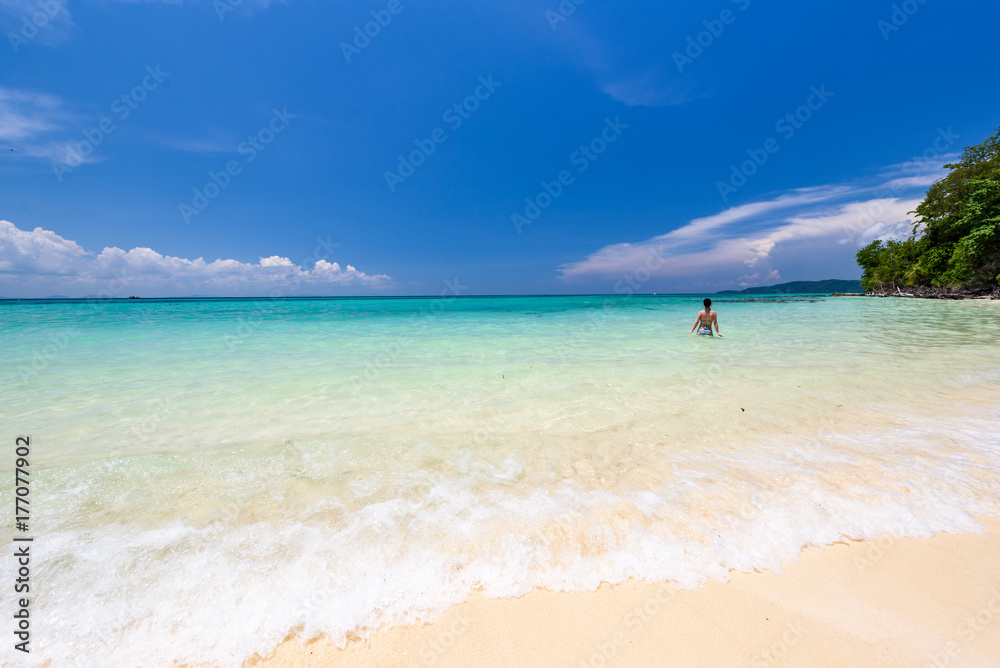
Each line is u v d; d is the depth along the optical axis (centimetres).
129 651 161
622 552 211
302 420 421
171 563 201
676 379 581
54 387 558
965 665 150
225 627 171
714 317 1090
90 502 256
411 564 203
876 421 392
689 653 161
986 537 215
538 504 252
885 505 243
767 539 218
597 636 169
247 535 223
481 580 196
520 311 2617
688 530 225
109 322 1628
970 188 3002
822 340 963
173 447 348
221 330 1323
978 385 514
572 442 354
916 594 182
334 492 270
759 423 394
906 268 3672
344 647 165
